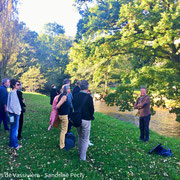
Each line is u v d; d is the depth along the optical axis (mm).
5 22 12438
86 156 4375
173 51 13203
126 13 12852
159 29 11383
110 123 9875
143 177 3533
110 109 23922
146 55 14047
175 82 12461
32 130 6355
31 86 35375
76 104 4055
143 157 4672
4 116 6105
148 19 12602
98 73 16766
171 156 5109
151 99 13000
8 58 12953
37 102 16672
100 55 14820
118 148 5129
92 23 15508
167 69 13000
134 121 16547
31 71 36031
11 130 4547
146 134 6340
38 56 45750
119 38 15484
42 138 5422
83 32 16781
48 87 41938
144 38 13695
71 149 4699
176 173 3873
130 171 3705
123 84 14055
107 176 3480
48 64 45656
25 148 4527
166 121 16953
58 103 4547
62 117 4617
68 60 51562
